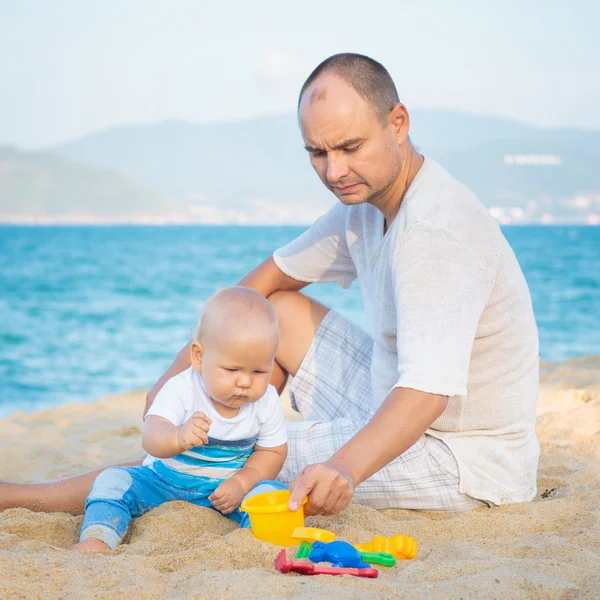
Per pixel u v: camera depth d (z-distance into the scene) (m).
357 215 2.77
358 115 2.27
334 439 2.69
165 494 2.60
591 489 2.86
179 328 15.26
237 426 2.55
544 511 2.47
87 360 11.53
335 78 2.29
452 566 1.98
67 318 17.02
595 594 1.82
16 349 12.61
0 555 2.05
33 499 2.73
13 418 4.95
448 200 2.37
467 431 2.54
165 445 2.37
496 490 2.55
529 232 91.94
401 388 2.20
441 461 2.51
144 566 2.03
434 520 2.48
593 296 19.44
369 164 2.33
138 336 14.17
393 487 2.56
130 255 44.12
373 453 2.14
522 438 2.60
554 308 17.02
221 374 2.43
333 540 2.07
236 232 103.19
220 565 2.03
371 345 3.00
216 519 2.50
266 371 2.48
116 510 2.45
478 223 2.39
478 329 2.46
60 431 4.48
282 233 96.25
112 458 3.81
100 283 26.48
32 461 3.73
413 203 2.39
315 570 1.93
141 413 5.06
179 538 2.34
